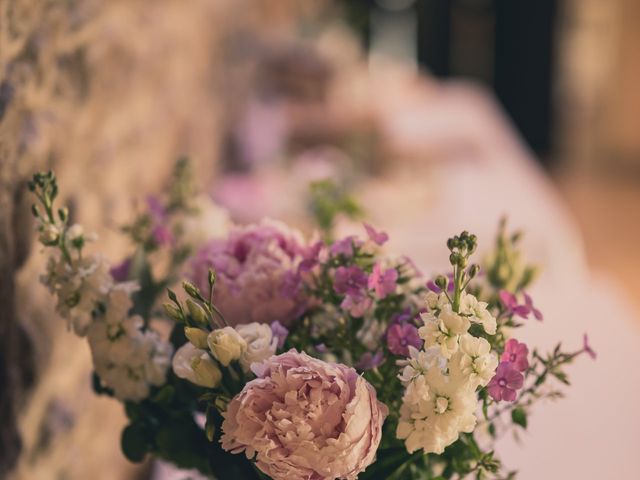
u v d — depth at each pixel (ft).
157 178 6.54
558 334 5.88
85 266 2.93
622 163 22.56
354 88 12.25
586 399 5.28
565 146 22.77
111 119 5.17
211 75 9.36
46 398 3.78
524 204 8.61
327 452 2.31
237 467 2.85
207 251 3.21
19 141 3.59
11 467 3.42
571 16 21.74
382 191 8.42
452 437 2.39
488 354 2.39
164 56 6.97
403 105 13.17
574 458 4.80
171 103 7.20
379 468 2.71
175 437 3.08
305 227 6.89
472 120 12.44
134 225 3.70
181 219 3.82
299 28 12.61
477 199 8.78
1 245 3.35
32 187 2.90
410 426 2.42
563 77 22.24
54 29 4.13
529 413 3.26
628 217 19.58
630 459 4.79
